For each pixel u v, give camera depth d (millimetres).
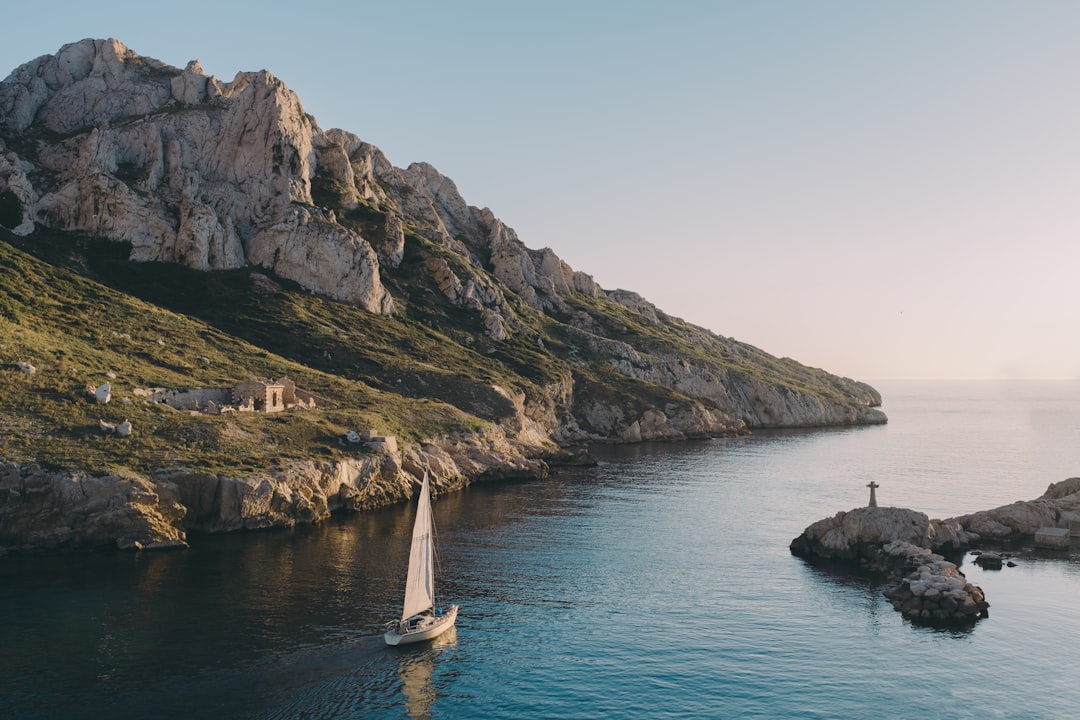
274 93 193500
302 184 199000
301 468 97875
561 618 63875
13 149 178000
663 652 57312
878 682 52844
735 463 167500
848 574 78000
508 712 48031
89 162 173625
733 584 74188
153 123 186250
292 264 183000
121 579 69562
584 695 50375
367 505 106625
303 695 49375
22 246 153750
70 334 123000
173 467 87625
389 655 55406
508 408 164000
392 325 189250
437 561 80625
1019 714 48812
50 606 62531
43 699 47344
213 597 65562
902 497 124250
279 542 84625
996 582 75938
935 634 61688
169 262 172250
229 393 118438
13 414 89062
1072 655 57719
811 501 119688
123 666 52031
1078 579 77000
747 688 51688
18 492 78000
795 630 62188
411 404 143375
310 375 142875
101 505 79750
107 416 94875
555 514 106375
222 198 186000
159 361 124062
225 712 46844
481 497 119812
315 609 63500
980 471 156750
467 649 57094
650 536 93562
